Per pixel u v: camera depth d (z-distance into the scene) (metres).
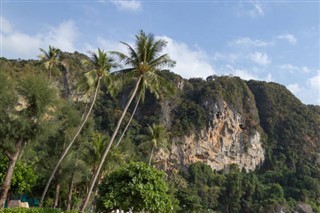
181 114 151.00
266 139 175.62
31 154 45.47
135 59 31.58
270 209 123.50
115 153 43.25
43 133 28.30
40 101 28.28
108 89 35.38
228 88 171.00
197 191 127.75
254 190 135.75
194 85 169.62
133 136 107.38
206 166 142.25
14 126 27.02
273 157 168.50
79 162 43.88
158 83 32.03
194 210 93.44
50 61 45.38
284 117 187.25
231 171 148.38
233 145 158.12
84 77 37.25
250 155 162.12
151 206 25.48
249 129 168.25
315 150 174.75
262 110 191.50
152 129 57.09
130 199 25.77
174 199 78.00
